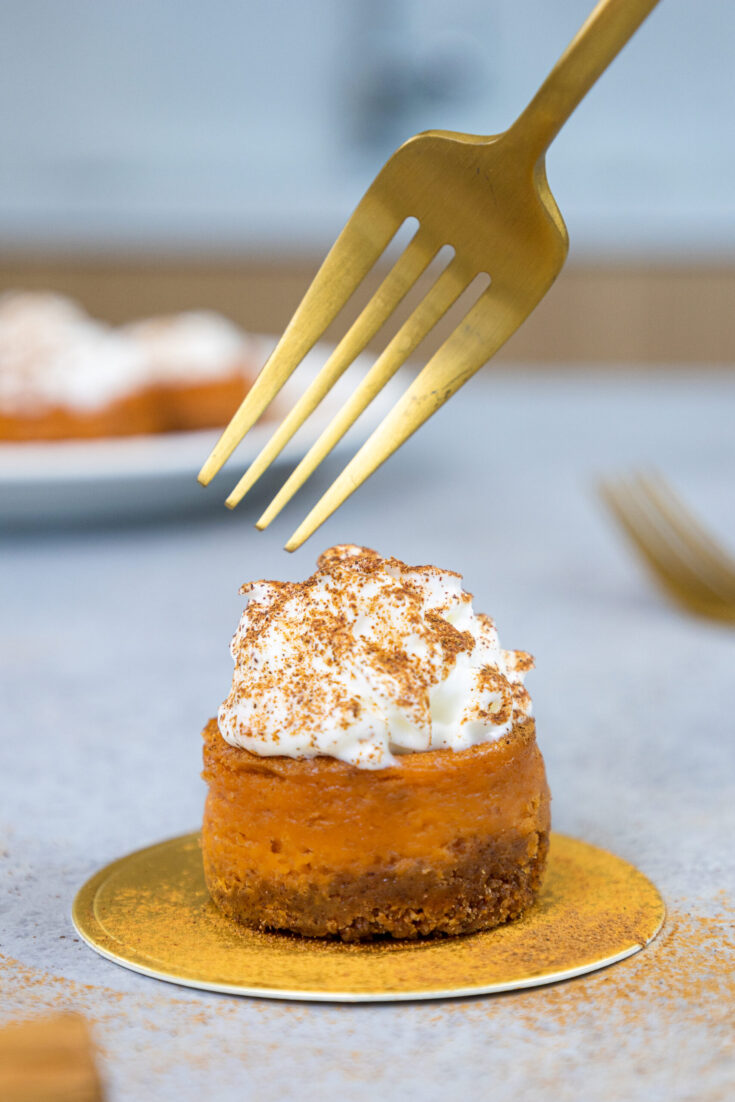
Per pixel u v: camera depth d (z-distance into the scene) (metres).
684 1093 0.30
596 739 0.44
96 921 0.35
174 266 1.81
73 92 1.87
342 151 1.93
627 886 0.36
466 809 0.35
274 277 1.81
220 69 1.90
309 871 0.35
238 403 0.81
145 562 0.65
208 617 0.54
